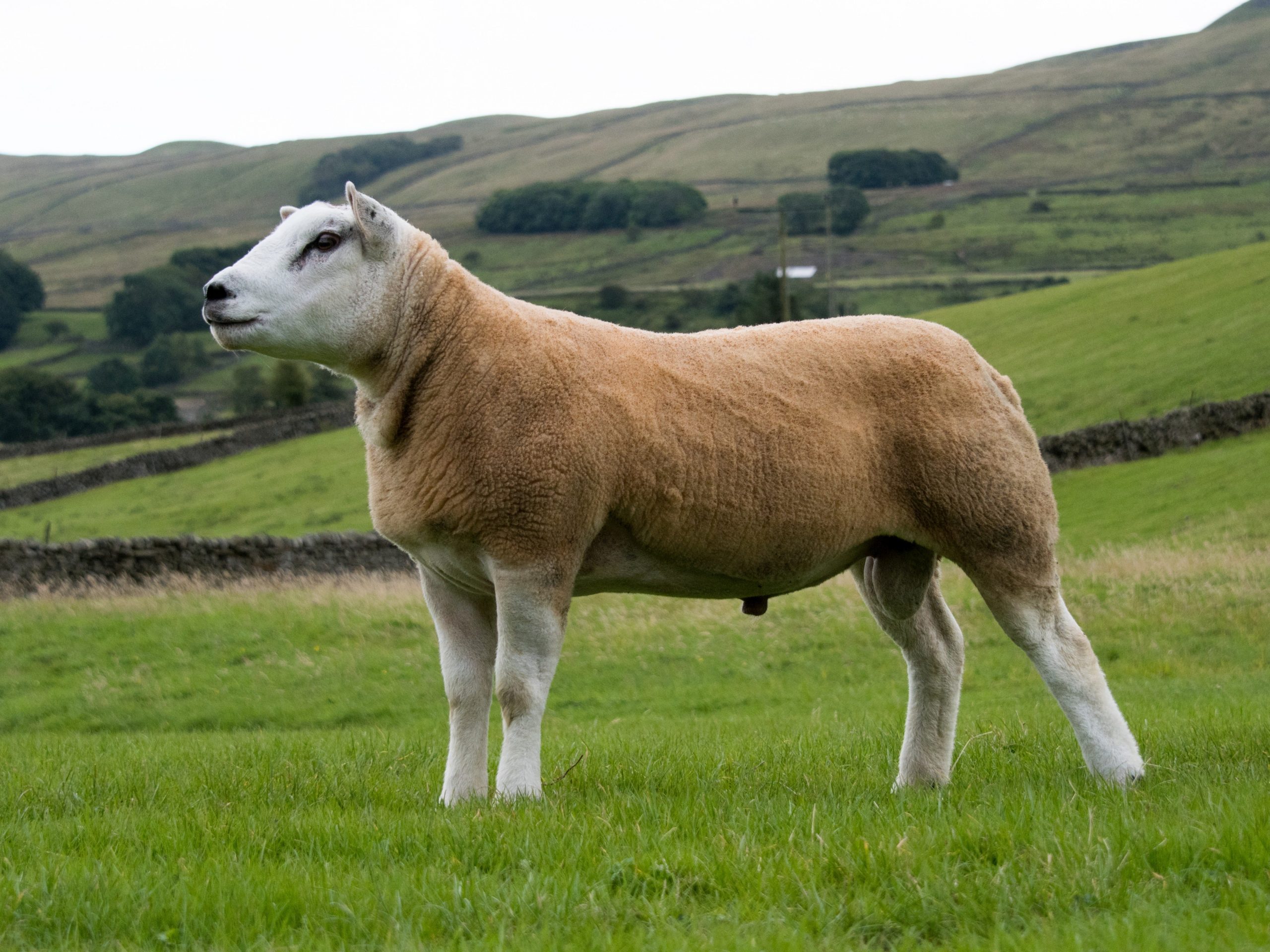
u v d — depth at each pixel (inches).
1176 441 1159.6
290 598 738.2
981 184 6491.1
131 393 3941.9
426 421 193.9
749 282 4010.8
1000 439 204.2
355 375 202.7
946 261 4707.2
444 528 193.8
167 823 172.4
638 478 192.1
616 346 198.7
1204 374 1385.3
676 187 6181.1
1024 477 204.1
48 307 5659.5
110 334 4970.5
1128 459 1174.3
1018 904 126.2
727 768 231.9
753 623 645.3
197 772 238.2
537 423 188.4
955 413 202.8
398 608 693.9
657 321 4052.7
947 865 135.7
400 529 197.5
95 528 1611.7
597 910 127.7
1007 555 203.8
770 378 199.8
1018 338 1866.4
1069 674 203.2
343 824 167.5
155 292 4945.9
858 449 200.4
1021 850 143.3
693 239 5615.2
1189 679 483.8
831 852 142.8
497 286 5172.2
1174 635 574.6
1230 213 5182.1
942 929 123.4
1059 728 281.1
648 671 580.7
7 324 5064.0
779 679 556.1
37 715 540.7
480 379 191.9
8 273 5378.9
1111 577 682.8
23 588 817.5
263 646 636.1
